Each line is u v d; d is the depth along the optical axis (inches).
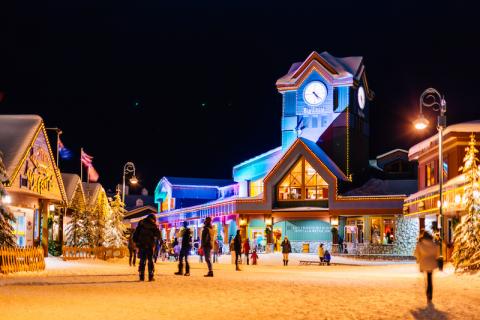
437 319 515.5
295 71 2605.8
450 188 1311.5
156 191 3523.6
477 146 1486.2
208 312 542.0
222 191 3186.5
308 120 2556.6
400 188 2338.8
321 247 1819.6
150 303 599.8
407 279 985.5
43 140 1648.6
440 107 1214.3
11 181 1412.4
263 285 810.8
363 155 2613.2
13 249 1074.7
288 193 2351.1
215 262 1990.7
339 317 520.1
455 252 1115.3
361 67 2632.9
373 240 2193.7
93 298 635.5
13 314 507.2
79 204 2107.5
